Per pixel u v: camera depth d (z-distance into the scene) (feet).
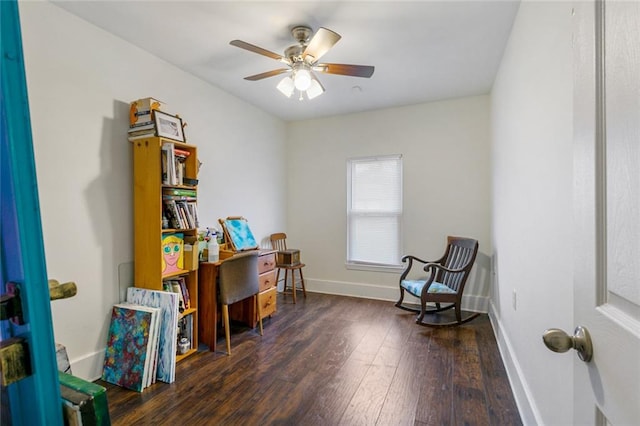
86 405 2.20
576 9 2.38
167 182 7.78
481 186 12.12
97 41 7.38
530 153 5.73
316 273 15.01
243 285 9.25
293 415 6.00
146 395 6.63
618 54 1.84
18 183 1.82
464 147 12.33
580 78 2.32
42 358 1.90
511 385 6.91
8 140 1.80
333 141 14.60
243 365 7.89
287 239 15.53
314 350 8.73
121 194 7.88
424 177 12.98
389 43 8.12
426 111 12.88
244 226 11.82
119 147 7.85
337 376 7.38
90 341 7.19
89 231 7.21
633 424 1.67
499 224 9.43
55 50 6.61
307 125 15.11
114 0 6.42
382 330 10.16
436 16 6.96
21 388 1.94
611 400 1.89
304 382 7.13
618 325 1.83
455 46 8.25
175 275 8.20
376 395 6.63
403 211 13.35
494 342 9.24
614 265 1.90
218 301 9.16
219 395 6.64
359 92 11.65
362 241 14.25
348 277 14.39
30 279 1.86
